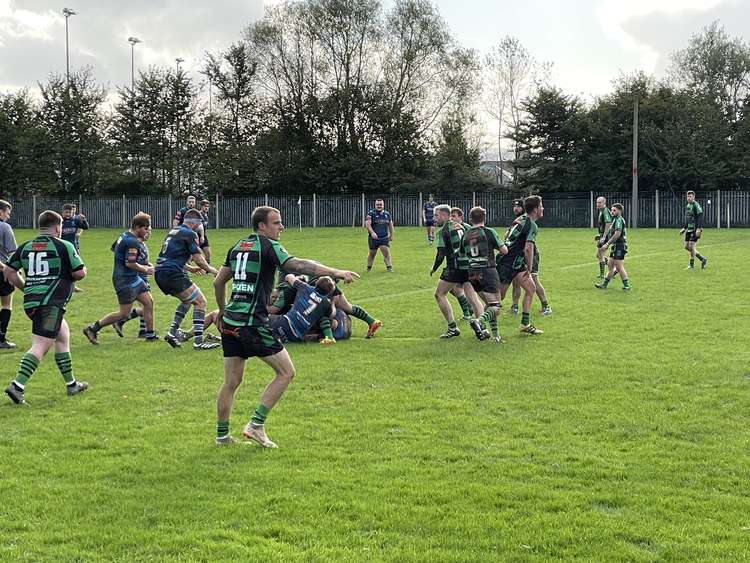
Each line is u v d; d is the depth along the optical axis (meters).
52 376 9.13
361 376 8.95
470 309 12.40
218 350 10.74
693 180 48.66
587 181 51.25
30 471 5.84
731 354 9.74
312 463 6.01
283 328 11.00
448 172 53.03
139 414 7.47
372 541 4.62
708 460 5.97
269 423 7.10
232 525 4.88
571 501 5.18
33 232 42.69
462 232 11.06
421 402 7.77
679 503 5.15
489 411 7.45
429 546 4.55
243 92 58.28
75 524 4.89
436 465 5.94
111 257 25.25
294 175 55.59
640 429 6.80
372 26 55.97
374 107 55.66
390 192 54.25
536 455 6.14
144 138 56.09
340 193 55.59
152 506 5.16
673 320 12.41
